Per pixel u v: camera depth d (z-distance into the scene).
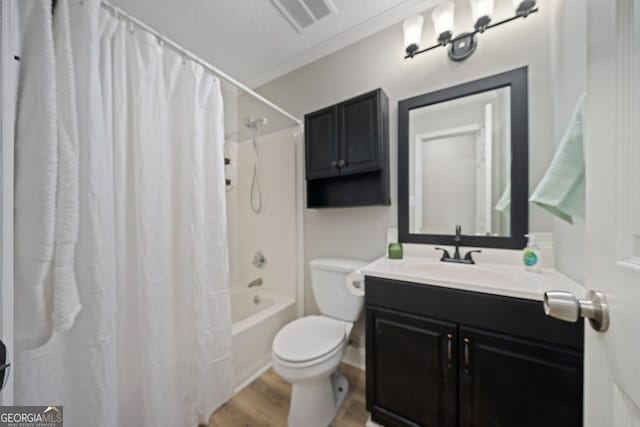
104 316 0.79
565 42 0.95
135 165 0.93
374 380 1.10
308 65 1.87
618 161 0.36
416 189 1.42
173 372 1.08
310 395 1.14
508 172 1.19
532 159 1.14
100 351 0.78
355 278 1.34
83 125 0.75
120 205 0.91
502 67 1.20
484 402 0.87
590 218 0.43
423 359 0.98
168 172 1.07
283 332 1.30
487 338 0.87
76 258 0.76
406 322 1.02
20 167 0.61
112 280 0.83
